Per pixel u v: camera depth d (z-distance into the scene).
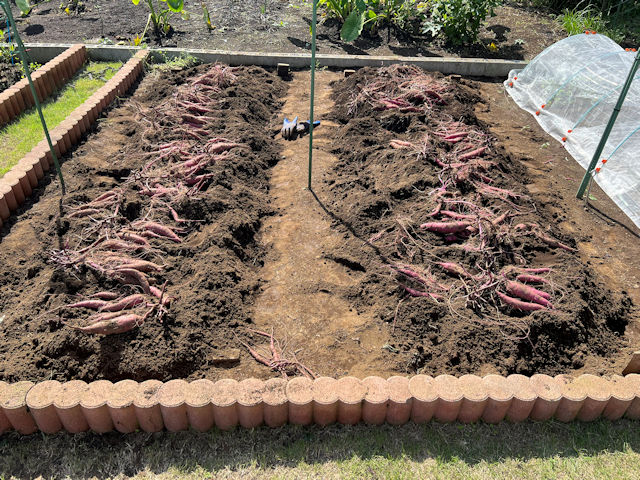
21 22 12.06
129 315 4.45
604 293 5.25
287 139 8.09
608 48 8.82
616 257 5.98
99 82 9.83
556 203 6.86
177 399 3.82
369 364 4.50
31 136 7.73
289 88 10.02
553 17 13.38
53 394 3.82
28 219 6.07
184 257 5.48
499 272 5.21
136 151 7.41
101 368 4.25
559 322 4.61
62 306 4.59
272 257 5.72
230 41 11.70
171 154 7.05
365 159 7.32
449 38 11.92
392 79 9.21
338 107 9.10
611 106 7.64
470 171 6.57
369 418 4.02
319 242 5.91
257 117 8.59
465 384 4.03
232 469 3.75
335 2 11.88
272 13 13.34
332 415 3.98
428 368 4.45
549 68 9.34
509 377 4.11
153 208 6.08
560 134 8.46
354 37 9.79
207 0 13.89
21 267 5.31
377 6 11.91
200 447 3.89
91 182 6.57
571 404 3.97
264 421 4.01
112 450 3.87
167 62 10.46
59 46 10.55
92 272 5.07
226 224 5.75
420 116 8.20
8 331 4.50
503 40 12.09
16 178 6.24
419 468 3.78
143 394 3.85
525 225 5.89
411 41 11.99
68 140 7.48
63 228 5.78
